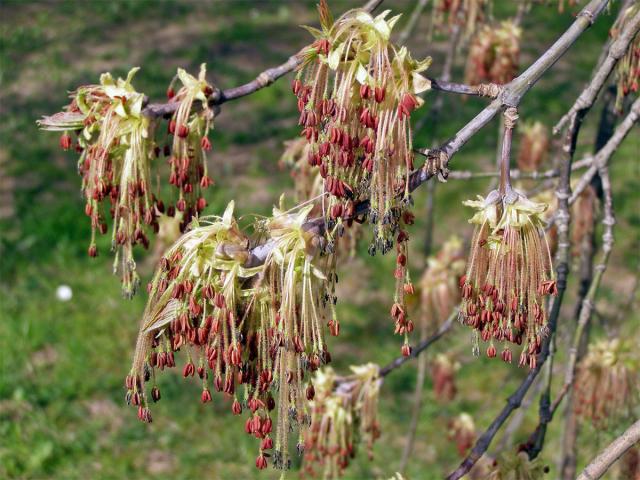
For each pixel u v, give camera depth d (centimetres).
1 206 997
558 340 370
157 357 205
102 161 237
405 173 193
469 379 757
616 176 1064
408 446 537
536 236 198
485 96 198
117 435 705
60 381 755
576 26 201
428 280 494
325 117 194
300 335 194
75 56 1403
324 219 197
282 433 194
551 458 613
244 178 1067
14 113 1212
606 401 370
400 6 1502
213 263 192
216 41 1468
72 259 909
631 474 347
